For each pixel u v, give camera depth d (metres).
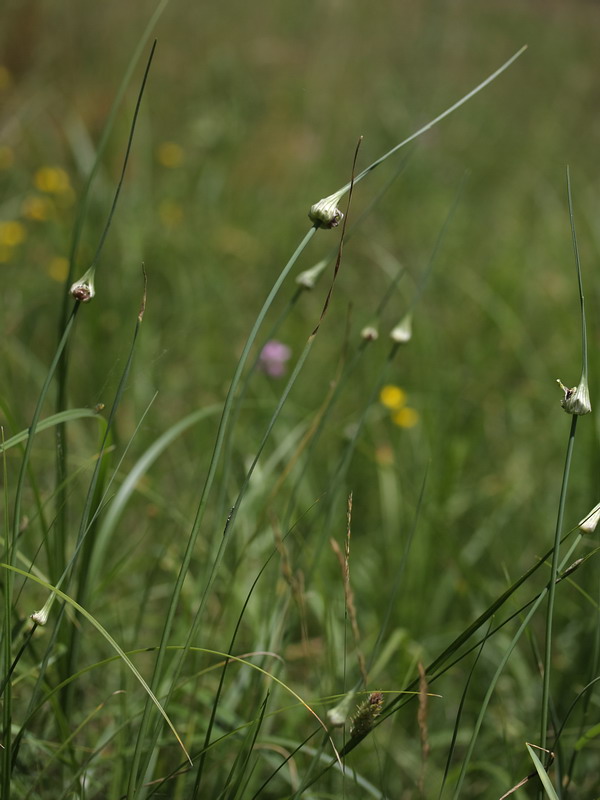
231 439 1.89
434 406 3.01
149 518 2.13
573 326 3.58
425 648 2.12
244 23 6.04
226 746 1.88
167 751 1.87
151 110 5.19
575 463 2.65
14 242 3.62
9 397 2.53
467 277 4.12
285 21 6.19
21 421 2.39
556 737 1.71
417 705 2.03
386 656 1.96
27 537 2.01
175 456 2.75
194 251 3.97
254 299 3.90
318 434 1.94
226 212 4.54
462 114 6.05
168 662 1.94
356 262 4.32
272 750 1.91
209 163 4.93
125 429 2.70
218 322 3.51
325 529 1.93
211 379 3.15
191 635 1.69
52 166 4.39
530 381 3.40
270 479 2.48
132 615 2.09
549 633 1.67
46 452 2.39
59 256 3.75
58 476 1.80
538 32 7.22
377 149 5.47
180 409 3.02
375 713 1.67
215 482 2.46
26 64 4.71
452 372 3.36
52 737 1.88
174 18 5.80
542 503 2.71
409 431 2.95
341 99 5.77
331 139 5.47
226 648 1.97
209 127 5.08
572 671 2.02
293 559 2.03
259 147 5.17
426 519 2.24
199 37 5.82
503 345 3.62
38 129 4.54
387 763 1.91
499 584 2.35
